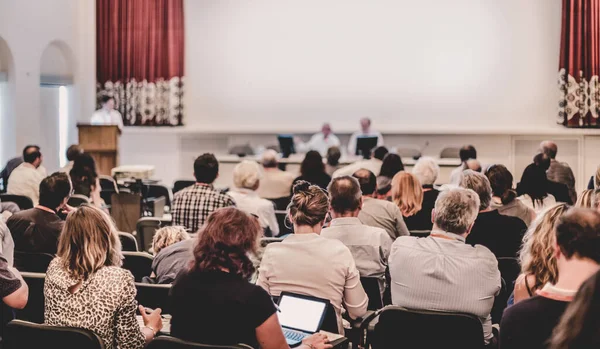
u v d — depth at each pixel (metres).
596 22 10.35
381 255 3.91
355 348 3.47
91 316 2.86
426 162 5.54
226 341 2.54
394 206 4.61
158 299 3.40
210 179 5.20
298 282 3.30
